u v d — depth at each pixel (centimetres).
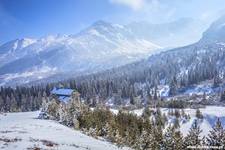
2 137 3925
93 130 6612
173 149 4800
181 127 10162
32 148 3250
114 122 7400
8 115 10206
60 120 8006
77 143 4356
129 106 15512
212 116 10881
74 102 8288
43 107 9012
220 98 15775
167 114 11575
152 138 5366
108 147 4722
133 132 6881
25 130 5178
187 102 14762
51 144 3716
